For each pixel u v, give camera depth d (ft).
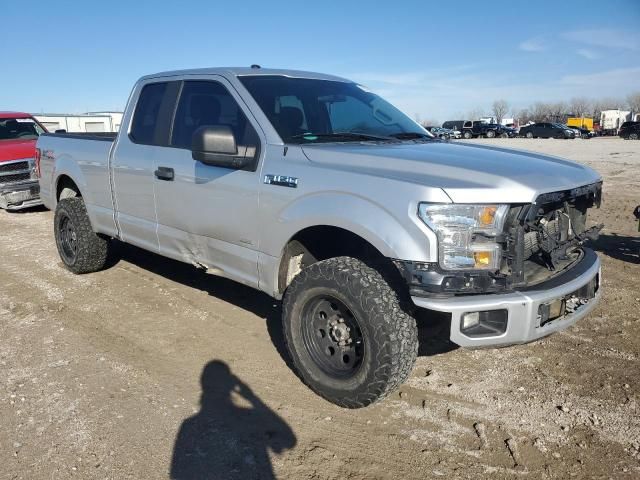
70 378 12.49
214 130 11.93
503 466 9.66
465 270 9.58
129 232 16.70
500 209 9.70
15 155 31.65
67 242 20.18
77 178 18.54
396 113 15.84
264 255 12.31
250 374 12.78
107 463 9.59
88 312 16.51
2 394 11.76
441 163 10.53
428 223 9.55
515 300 9.59
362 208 10.26
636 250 23.41
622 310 16.58
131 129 16.40
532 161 11.68
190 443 10.18
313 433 10.55
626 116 232.73
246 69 14.29
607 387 12.23
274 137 12.31
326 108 14.02
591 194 11.96
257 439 10.34
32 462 9.59
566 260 11.66
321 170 11.14
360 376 10.66
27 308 16.87
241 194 12.55
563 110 350.23
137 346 14.21
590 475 9.43
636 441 10.32
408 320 10.37
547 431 10.67
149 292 18.20
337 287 10.64
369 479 9.32
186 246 14.65
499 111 348.18
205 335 14.88
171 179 14.40
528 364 13.34
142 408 11.30
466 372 12.97
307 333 11.62
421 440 10.38
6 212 34.14
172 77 15.37
